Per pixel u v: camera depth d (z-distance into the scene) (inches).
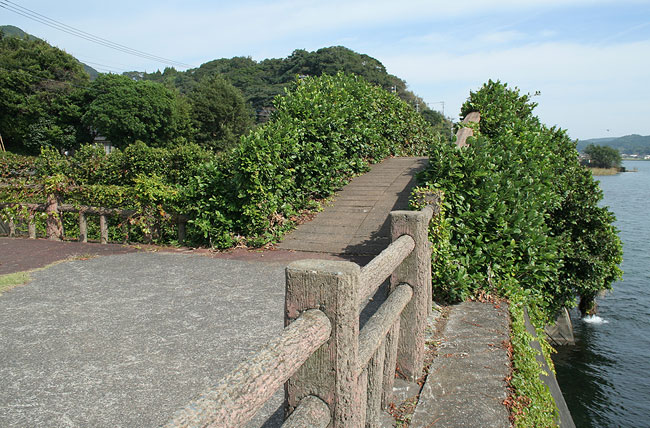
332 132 339.6
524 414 114.7
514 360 140.1
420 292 127.3
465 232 203.2
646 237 1423.5
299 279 63.9
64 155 425.7
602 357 514.6
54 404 112.0
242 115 2266.2
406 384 127.6
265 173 271.6
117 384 122.0
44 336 154.4
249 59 4766.2
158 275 228.8
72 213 354.9
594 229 385.1
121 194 304.2
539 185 261.7
